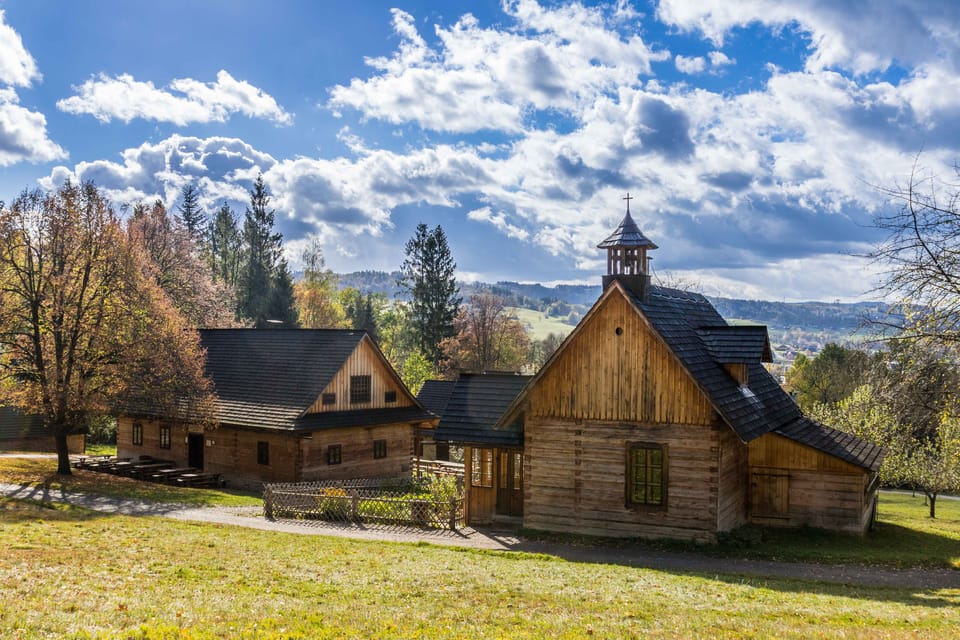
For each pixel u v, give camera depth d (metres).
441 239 94.06
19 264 34.19
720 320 32.19
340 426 37.84
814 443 25.92
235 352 44.97
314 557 19.42
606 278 26.44
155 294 36.97
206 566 17.23
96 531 21.73
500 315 88.75
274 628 11.57
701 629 12.45
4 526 21.38
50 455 47.25
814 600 15.74
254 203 95.56
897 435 19.81
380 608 13.57
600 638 11.71
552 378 25.31
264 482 37.81
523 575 17.92
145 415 41.56
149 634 10.52
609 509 24.41
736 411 23.56
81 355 34.88
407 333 105.19
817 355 72.56
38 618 11.08
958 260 16.08
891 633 12.17
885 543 24.77
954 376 17.33
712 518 23.06
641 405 24.03
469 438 27.27
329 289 115.44
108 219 35.56
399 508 27.42
